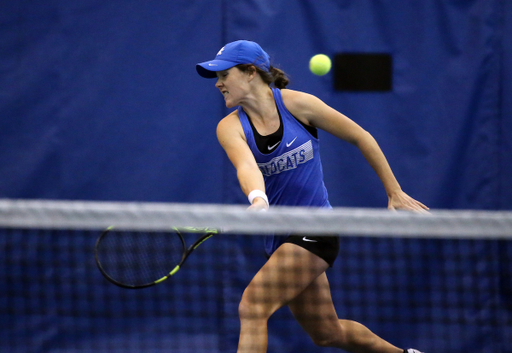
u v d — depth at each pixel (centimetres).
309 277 862
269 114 871
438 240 1369
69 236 1357
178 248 1317
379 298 1358
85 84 1373
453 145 1407
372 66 1395
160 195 1386
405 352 992
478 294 1384
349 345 975
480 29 1397
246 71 852
